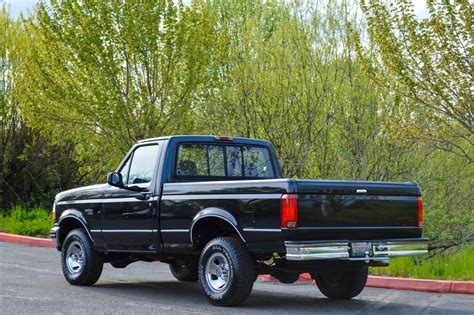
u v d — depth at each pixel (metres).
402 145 15.99
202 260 9.04
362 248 8.61
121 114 19.84
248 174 10.52
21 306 8.85
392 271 11.86
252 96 18.25
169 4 20.36
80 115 20.78
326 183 8.41
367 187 8.77
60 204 11.62
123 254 11.04
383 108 16.61
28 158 24.83
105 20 19.86
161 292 10.41
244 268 8.64
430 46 14.48
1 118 24.78
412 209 9.21
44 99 20.84
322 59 17.66
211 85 20.06
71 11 19.94
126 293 10.25
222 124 19.02
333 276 9.88
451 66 14.45
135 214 10.04
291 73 17.94
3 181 24.66
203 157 10.14
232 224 8.62
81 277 10.91
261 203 8.37
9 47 24.28
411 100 15.55
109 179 10.07
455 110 14.84
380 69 15.75
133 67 20.36
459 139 16.80
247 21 19.72
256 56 18.64
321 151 17.61
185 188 9.37
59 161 25.23
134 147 10.46
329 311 8.80
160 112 20.66
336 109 17.19
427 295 10.44
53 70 20.59
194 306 8.98
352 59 17.31
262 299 9.84
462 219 14.50
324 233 8.32
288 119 17.80
